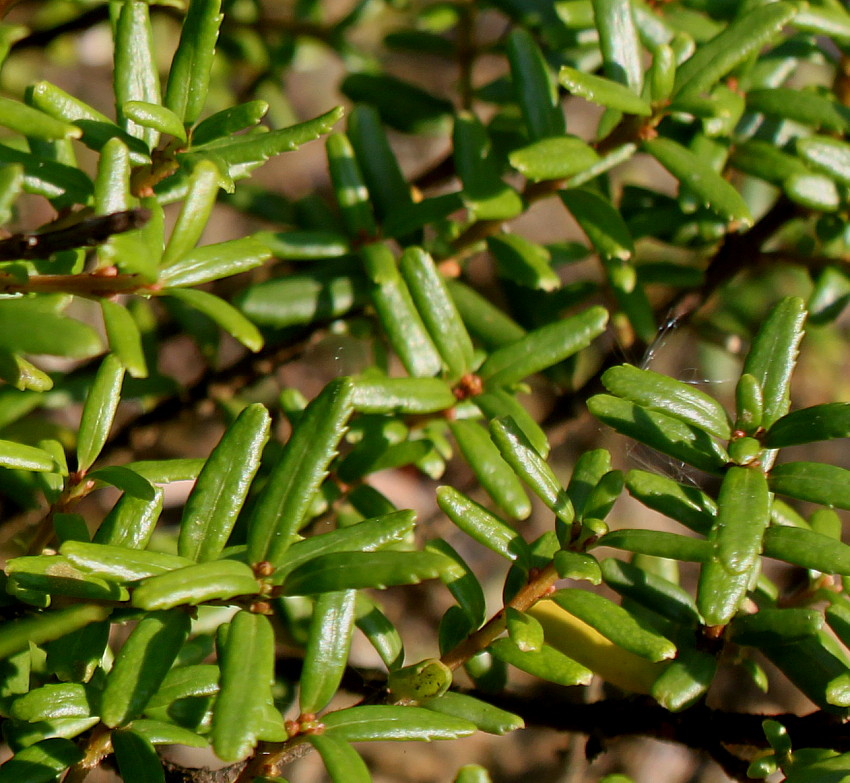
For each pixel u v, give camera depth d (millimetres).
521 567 442
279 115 655
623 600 484
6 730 435
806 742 457
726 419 436
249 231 839
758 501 428
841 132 506
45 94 440
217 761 594
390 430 491
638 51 486
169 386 534
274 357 532
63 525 438
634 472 441
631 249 489
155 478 442
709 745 465
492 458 467
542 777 664
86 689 432
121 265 412
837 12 501
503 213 494
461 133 501
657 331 537
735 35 473
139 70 452
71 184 446
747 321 595
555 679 436
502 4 551
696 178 474
